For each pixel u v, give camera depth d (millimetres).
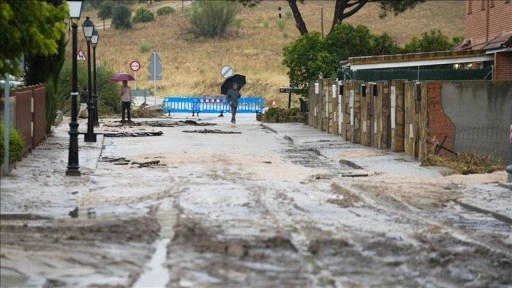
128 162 45188
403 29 172625
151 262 20312
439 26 174375
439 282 19969
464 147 46656
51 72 59844
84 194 31984
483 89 46531
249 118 96062
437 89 46375
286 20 187875
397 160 47125
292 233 24312
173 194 32438
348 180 37688
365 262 21219
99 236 23281
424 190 34438
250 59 157875
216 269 19703
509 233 26375
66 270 19438
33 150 49281
